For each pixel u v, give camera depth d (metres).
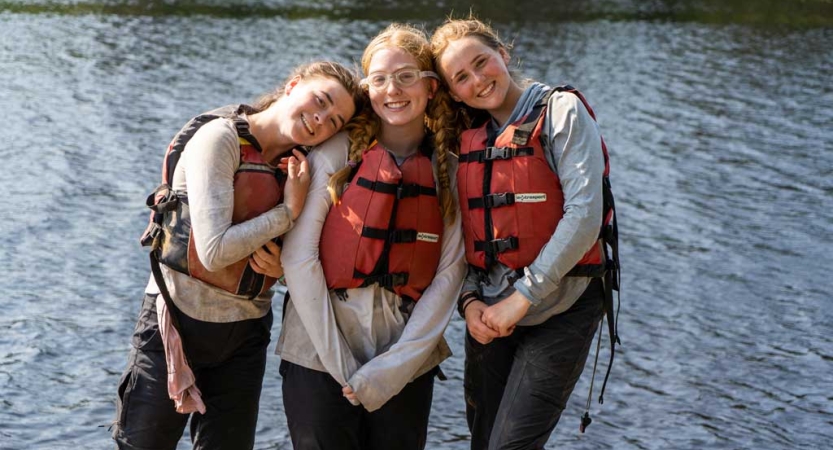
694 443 5.57
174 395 3.50
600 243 3.70
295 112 3.49
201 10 25.11
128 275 7.88
